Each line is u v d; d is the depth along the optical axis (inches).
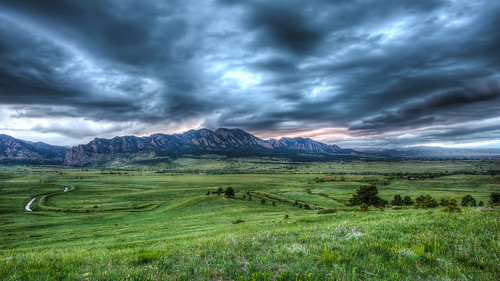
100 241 1252.5
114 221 2861.7
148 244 775.1
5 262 307.7
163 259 293.0
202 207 3437.5
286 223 1060.5
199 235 936.3
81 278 233.9
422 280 193.3
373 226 462.3
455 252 250.7
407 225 429.7
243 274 221.6
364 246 287.1
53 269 279.1
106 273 240.5
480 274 194.5
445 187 7140.8
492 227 357.4
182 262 273.9
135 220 2824.8
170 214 3174.2
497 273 193.5
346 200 4891.7
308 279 199.0
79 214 3673.7
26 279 242.1
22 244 1505.9
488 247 260.2
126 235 1464.1
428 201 2753.4
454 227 386.0
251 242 369.4
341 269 209.8
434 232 357.1
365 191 2637.8
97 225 2549.2
